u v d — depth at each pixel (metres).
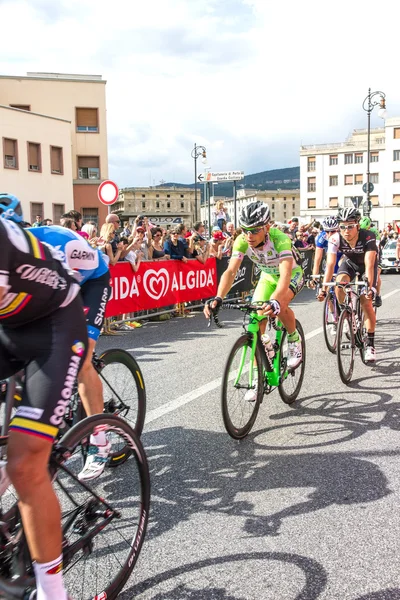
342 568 2.10
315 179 70.44
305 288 13.05
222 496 2.70
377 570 2.09
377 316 8.28
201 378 4.88
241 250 3.77
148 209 110.50
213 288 9.71
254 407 3.56
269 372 3.71
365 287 4.84
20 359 1.88
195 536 2.34
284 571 2.09
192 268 9.05
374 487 2.75
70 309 1.86
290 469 2.99
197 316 8.87
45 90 29.05
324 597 1.94
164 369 5.23
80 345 1.85
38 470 1.63
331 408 4.02
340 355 4.50
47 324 1.80
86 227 8.10
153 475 2.94
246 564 2.14
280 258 3.65
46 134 25.39
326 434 3.49
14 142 23.97
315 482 2.82
